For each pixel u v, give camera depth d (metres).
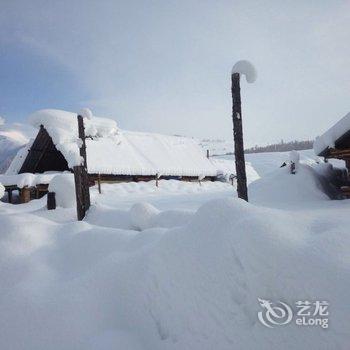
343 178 15.31
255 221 2.81
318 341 2.06
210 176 32.34
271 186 12.21
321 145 12.01
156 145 31.59
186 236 3.30
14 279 3.80
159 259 3.35
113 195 20.70
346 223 2.96
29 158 25.28
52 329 3.14
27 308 3.35
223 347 2.45
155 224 6.47
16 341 3.05
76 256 4.36
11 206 14.41
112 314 3.30
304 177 12.09
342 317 2.03
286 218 3.07
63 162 27.39
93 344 2.93
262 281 2.46
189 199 14.80
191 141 36.00
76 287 3.59
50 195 9.88
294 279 2.34
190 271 2.99
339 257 2.35
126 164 25.39
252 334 2.36
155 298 3.15
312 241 2.56
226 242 2.90
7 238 4.49
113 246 4.34
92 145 25.14
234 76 7.29
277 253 2.49
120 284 3.54
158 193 22.48
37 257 4.27
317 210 7.70
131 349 2.83
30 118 23.69
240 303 2.57
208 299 2.74
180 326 2.81
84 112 9.61
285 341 2.19
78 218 9.12
